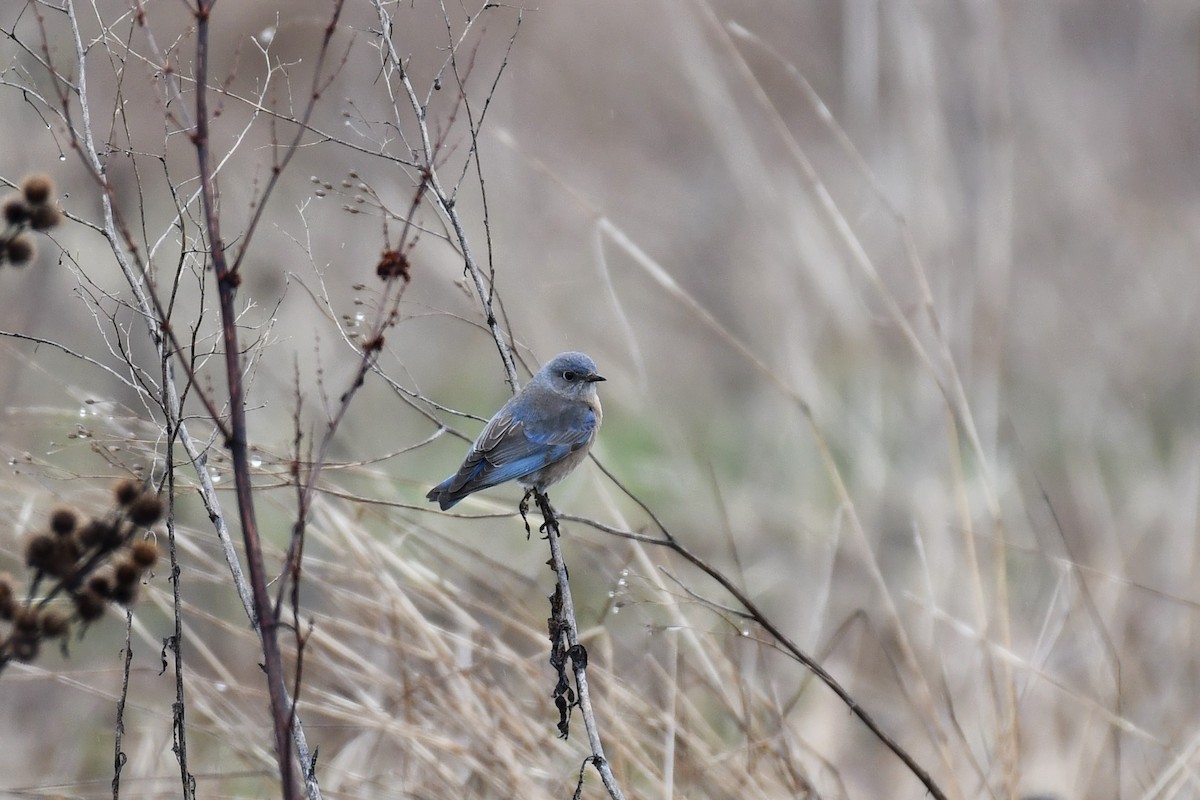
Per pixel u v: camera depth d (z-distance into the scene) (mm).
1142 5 24281
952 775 8922
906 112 16109
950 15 17594
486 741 8297
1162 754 10586
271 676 5051
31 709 10938
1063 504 15242
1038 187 20188
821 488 15289
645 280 19844
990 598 12430
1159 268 19578
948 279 14430
